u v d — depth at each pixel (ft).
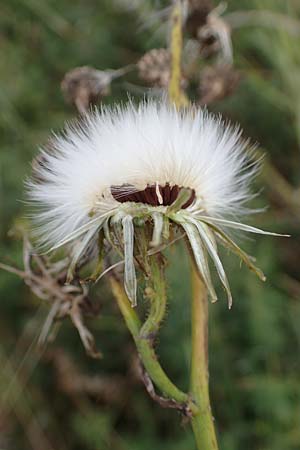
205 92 0.61
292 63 0.85
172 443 0.78
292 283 0.81
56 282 0.50
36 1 0.93
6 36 0.94
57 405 0.85
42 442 0.85
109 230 0.43
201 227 0.42
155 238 0.41
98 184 0.44
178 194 0.42
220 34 0.59
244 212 0.46
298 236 0.85
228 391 0.76
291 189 0.86
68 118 0.89
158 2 0.65
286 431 0.74
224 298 0.77
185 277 0.72
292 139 0.89
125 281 0.41
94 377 0.84
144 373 0.45
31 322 0.85
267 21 0.87
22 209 0.82
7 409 0.86
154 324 0.44
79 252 0.43
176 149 0.43
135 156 0.43
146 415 0.81
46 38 0.94
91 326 0.83
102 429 0.80
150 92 0.52
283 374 0.77
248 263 0.43
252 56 0.91
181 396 0.44
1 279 0.83
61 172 0.44
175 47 0.52
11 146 0.88
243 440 0.74
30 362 0.86
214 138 0.44
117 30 0.93
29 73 0.93
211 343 0.76
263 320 0.76
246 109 0.88
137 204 0.42
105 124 0.44
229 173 0.44
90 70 0.58
